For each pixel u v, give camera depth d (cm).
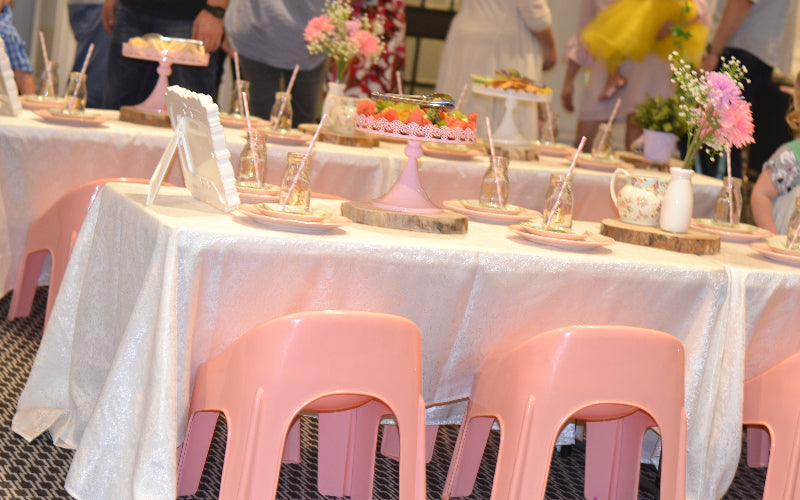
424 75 812
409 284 190
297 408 171
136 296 188
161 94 330
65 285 222
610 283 201
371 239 187
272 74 434
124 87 409
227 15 428
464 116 218
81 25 541
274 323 171
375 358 175
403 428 179
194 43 333
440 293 192
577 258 198
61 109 295
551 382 185
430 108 212
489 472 245
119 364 177
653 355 189
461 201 247
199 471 207
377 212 204
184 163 209
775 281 211
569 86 548
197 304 178
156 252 176
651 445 244
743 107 242
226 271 177
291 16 418
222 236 174
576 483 244
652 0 502
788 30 571
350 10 363
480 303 197
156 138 289
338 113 343
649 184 238
